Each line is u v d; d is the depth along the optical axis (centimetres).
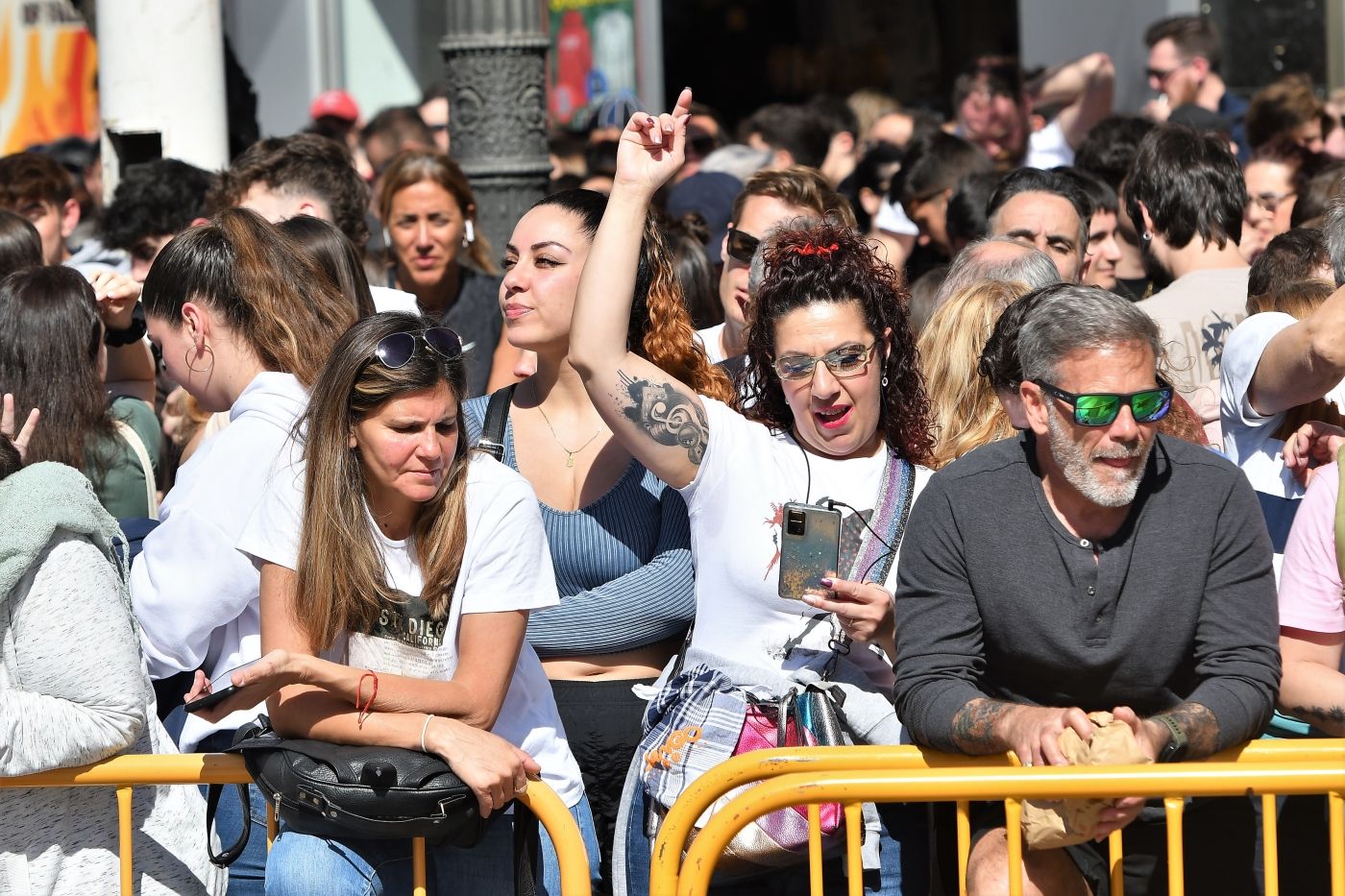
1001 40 2112
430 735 505
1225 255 900
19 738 521
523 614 536
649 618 648
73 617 527
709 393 641
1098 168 1213
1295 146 1366
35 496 529
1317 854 584
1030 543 520
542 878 562
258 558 534
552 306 658
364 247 997
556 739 571
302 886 523
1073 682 525
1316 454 649
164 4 1152
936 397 666
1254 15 1947
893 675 594
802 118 1584
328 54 2119
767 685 579
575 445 671
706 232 1109
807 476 595
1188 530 516
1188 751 498
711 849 515
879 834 574
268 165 951
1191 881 576
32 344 672
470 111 1194
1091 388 497
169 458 891
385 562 529
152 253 1035
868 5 2255
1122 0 1872
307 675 495
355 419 516
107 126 1170
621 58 2194
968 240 1059
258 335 614
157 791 576
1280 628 561
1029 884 526
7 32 1897
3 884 546
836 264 592
